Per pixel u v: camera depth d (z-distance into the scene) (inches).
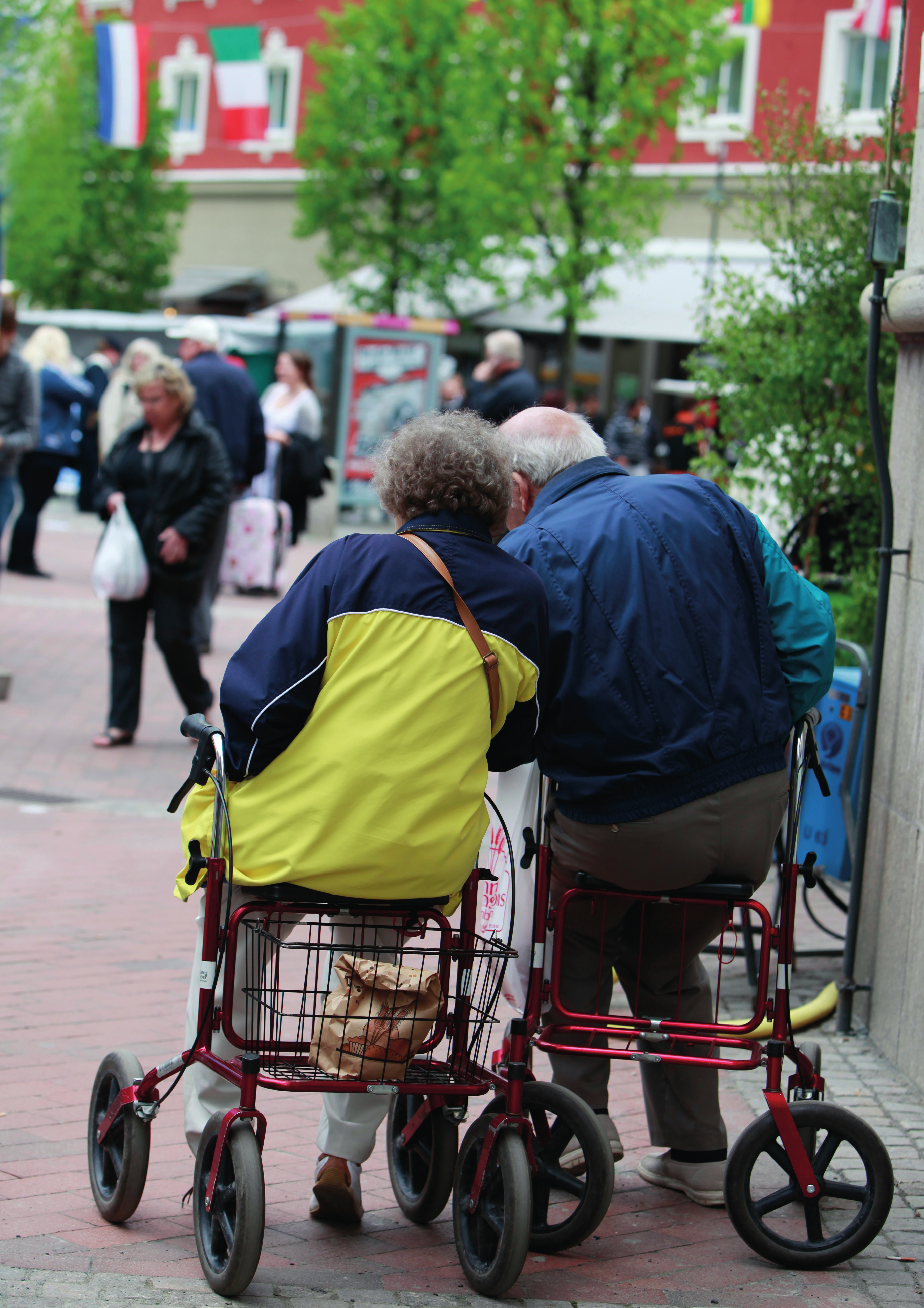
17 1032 396.2
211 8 2962.6
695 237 2117.4
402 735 265.4
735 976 486.6
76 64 2500.0
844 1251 290.5
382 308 2192.4
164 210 2687.0
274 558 1270.9
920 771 396.8
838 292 576.1
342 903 272.7
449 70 2087.8
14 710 805.2
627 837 293.1
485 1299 272.5
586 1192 284.4
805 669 308.2
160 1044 394.6
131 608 745.0
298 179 2869.1
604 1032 294.0
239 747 269.1
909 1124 363.9
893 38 886.4
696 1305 274.7
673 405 2220.7
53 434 1212.5
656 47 1617.9
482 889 325.4
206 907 271.4
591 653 297.3
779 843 305.7
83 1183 314.0
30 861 567.2
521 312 2100.1
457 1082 280.2
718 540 309.3
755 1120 314.7
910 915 399.2
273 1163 334.6
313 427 1337.4
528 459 323.3
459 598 271.3
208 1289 267.0
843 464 583.2
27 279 2620.6
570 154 1684.3
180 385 718.5
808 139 587.2
